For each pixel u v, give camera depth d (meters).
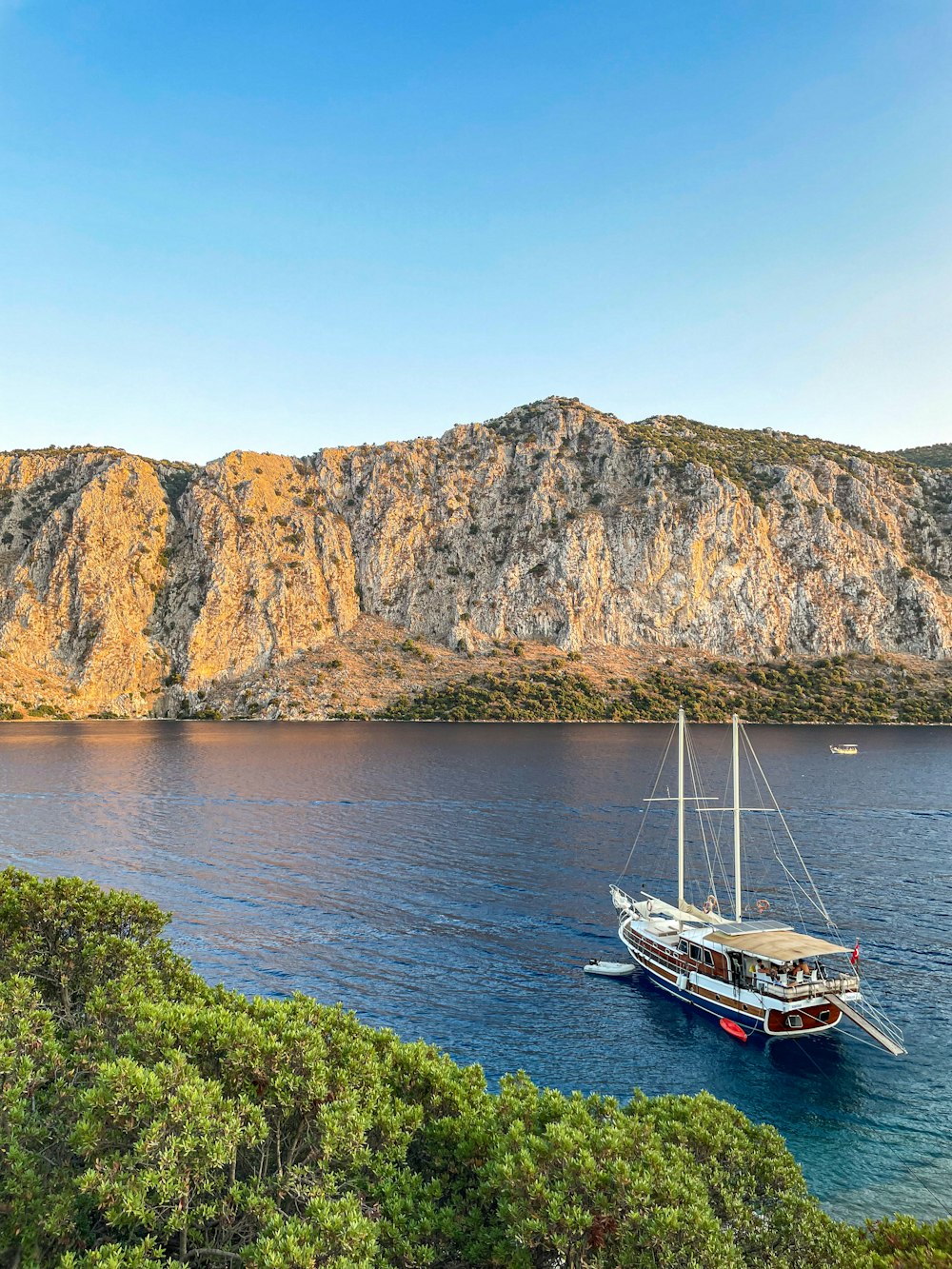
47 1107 19.80
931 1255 17.64
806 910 56.91
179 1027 20.42
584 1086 34.00
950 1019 40.31
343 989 42.09
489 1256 17.22
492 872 65.75
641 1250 16.45
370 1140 20.19
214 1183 17.23
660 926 47.91
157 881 62.03
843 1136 31.12
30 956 25.61
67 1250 16.42
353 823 85.75
